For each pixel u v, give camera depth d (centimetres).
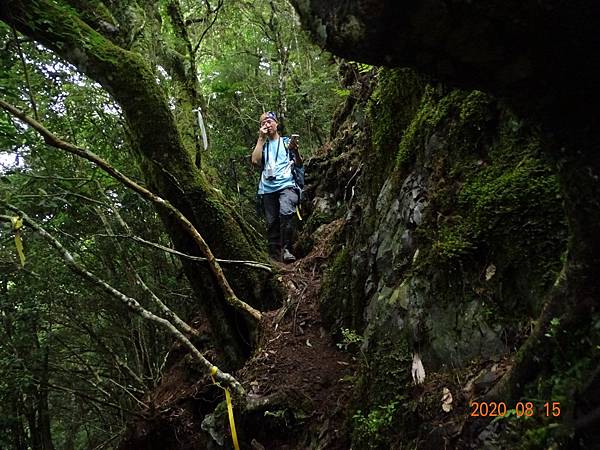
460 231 233
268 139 584
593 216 133
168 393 517
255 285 460
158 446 461
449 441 191
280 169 563
